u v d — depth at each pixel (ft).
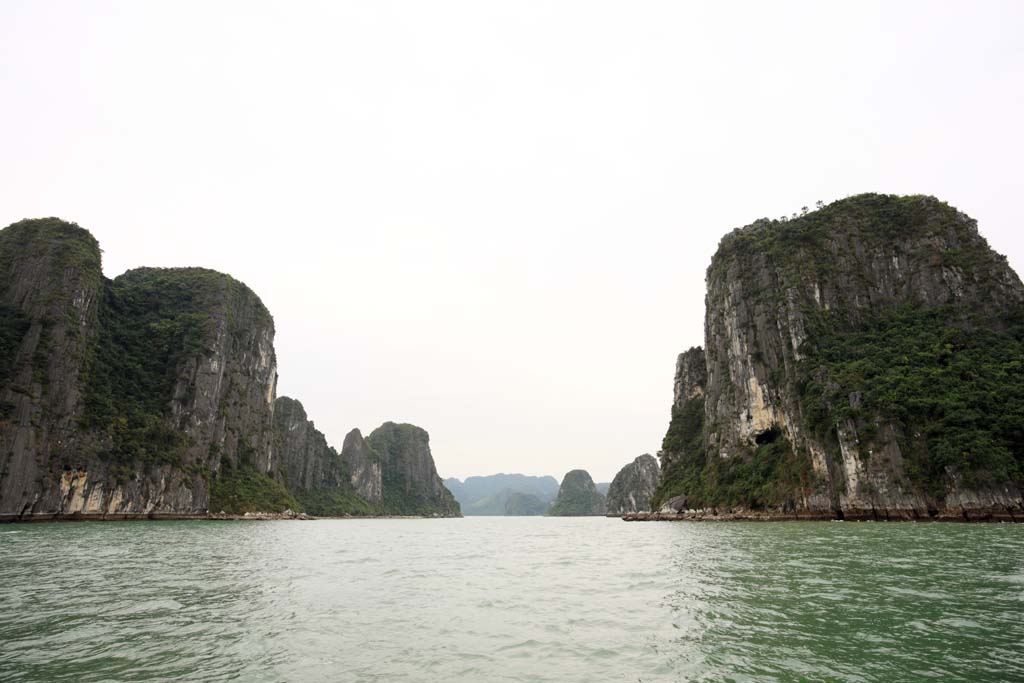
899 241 260.42
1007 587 50.57
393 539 157.17
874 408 199.72
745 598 48.91
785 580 57.62
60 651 33.30
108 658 32.04
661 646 34.73
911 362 213.46
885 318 244.63
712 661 31.37
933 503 175.22
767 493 234.38
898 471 185.16
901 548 84.17
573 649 34.35
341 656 32.86
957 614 40.68
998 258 234.79
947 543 90.68
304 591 55.57
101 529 167.32
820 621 39.68
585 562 86.07
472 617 43.70
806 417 226.38
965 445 171.73
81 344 262.06
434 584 61.77
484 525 346.13
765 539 114.52
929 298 241.55
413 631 39.04
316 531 204.33
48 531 150.92
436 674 29.66
